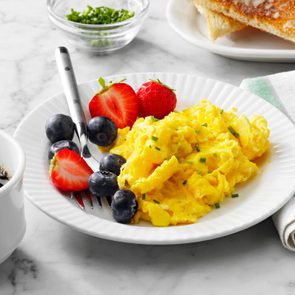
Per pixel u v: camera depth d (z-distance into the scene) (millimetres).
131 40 2855
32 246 1812
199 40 2672
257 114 2193
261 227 1871
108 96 2223
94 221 1738
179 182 1872
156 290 1678
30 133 2094
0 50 2838
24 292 1676
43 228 1872
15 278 1715
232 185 1896
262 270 1738
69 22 2719
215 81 2330
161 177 1818
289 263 1763
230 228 1703
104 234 1676
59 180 1871
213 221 1761
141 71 2701
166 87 2266
